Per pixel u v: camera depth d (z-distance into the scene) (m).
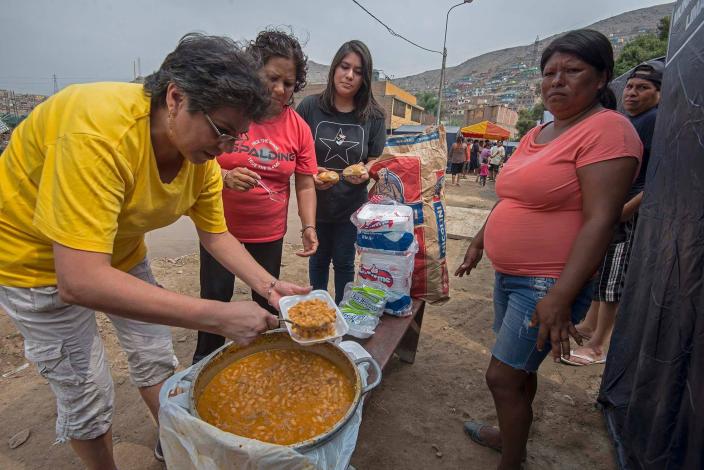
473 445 2.28
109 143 1.12
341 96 2.80
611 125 1.47
